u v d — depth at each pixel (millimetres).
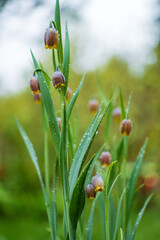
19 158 8117
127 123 1766
